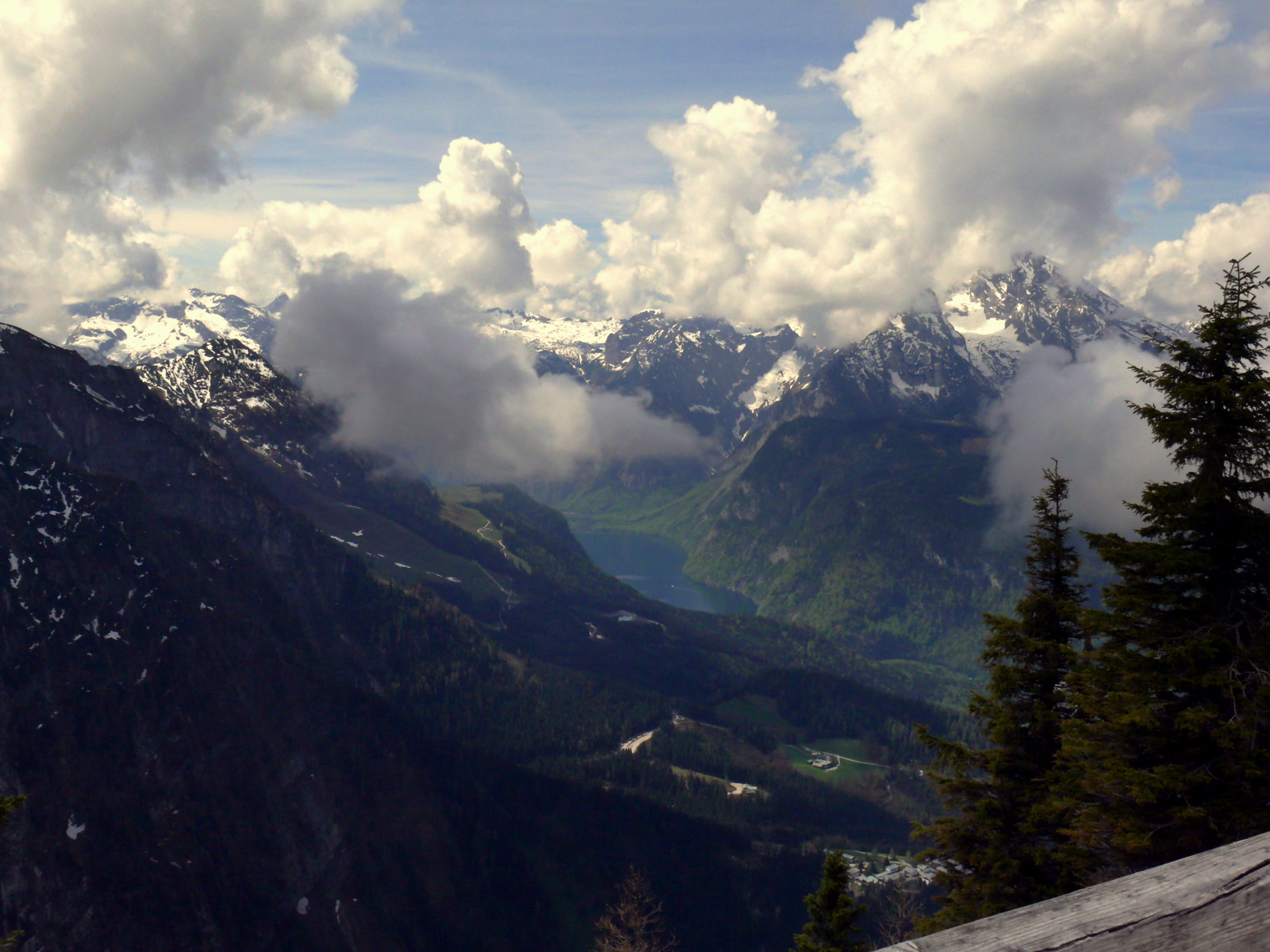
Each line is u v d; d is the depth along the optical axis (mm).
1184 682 20094
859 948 34938
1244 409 19641
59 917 127500
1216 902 3322
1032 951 3006
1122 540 22094
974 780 27781
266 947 146250
